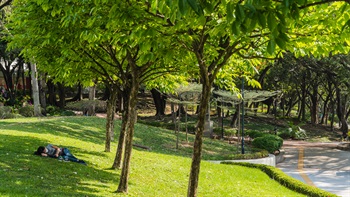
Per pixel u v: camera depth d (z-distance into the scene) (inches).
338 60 1011.9
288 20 157.0
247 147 958.4
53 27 283.0
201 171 534.0
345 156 945.5
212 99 1116.5
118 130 898.7
